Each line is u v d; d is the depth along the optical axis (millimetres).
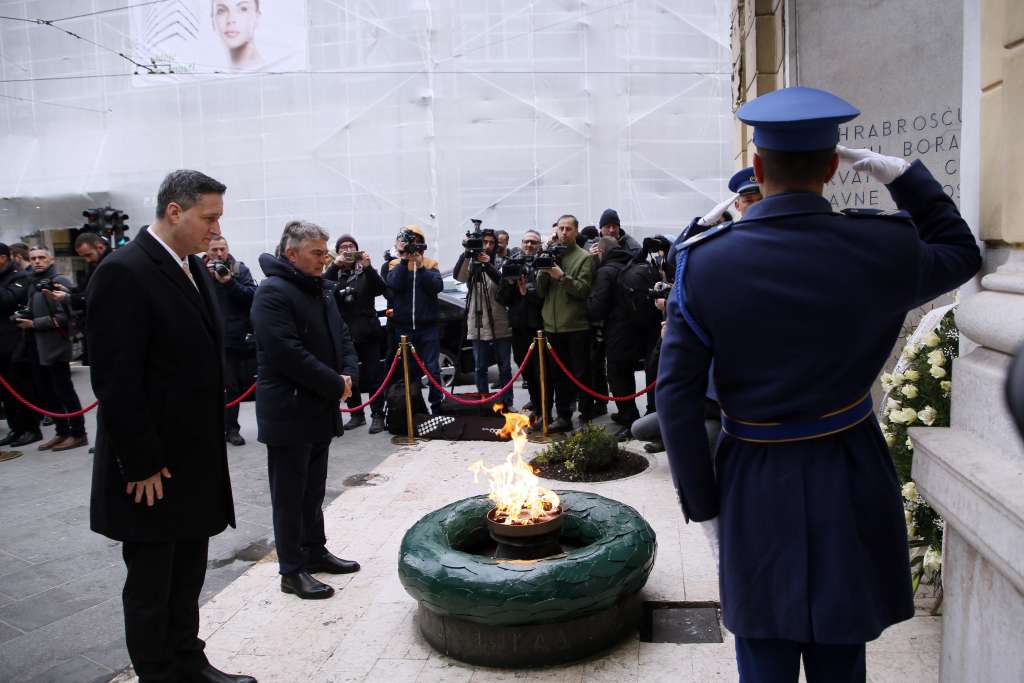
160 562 2879
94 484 2861
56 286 7480
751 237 1759
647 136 15953
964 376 2180
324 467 4145
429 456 6547
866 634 1729
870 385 1831
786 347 1736
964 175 2406
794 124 1716
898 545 1803
